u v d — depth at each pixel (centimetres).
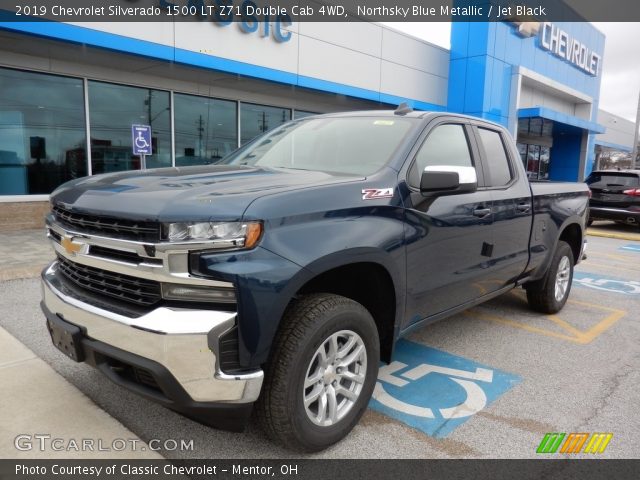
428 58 1716
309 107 1492
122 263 242
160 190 249
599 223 1655
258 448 279
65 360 379
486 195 393
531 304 546
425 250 324
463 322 518
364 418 315
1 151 964
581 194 568
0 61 928
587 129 2381
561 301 550
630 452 285
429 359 415
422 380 373
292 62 1253
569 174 2709
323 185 272
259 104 1372
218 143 1288
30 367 359
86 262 262
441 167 309
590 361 420
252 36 1154
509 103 1934
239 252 227
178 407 233
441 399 344
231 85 1252
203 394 227
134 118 1126
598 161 4009
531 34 1980
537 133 2609
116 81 1078
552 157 2798
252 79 1188
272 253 234
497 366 404
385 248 287
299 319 253
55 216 296
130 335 232
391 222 297
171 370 224
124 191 254
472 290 390
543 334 486
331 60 1358
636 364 416
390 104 1600
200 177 284
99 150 1080
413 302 324
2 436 277
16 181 988
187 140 1227
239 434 292
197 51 1052
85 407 308
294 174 305
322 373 268
